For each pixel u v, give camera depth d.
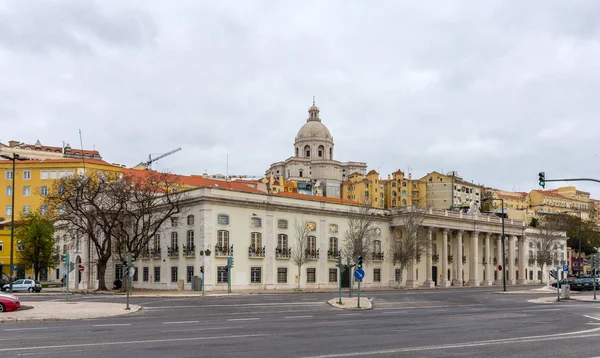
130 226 63.69
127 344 16.27
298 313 29.30
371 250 75.81
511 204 168.88
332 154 171.25
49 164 93.94
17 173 94.44
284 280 64.94
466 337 18.64
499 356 14.58
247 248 61.81
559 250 114.94
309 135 168.12
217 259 58.94
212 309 31.86
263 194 64.19
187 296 46.69
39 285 58.06
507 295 52.88
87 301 37.91
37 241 78.25
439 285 84.56
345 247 71.56
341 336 18.67
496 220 93.12
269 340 17.47
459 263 85.88
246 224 62.12
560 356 14.66
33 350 14.99
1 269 86.25
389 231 79.12
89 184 58.59
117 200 60.00
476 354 14.87
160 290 59.84
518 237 99.38
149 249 66.44
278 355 14.45
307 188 142.38
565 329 21.50
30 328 20.77
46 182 93.75
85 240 72.19
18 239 82.75
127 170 97.31
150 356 14.12
